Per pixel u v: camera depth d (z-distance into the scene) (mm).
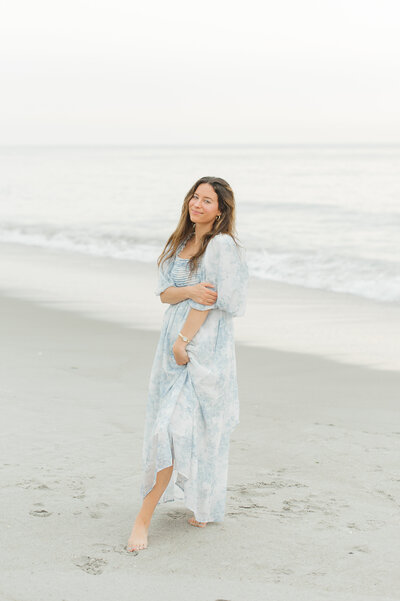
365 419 5414
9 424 4914
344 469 4332
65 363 6824
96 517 3557
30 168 73375
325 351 7750
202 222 3451
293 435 4969
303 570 3102
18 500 3695
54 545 3250
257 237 19312
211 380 3367
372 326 9094
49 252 16750
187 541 3354
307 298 11156
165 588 2914
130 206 29578
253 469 4312
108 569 3055
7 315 9398
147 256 15961
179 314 3469
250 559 3191
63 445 4531
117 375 6441
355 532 3484
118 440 4660
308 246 17375
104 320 9133
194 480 3418
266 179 47750
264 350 7793
